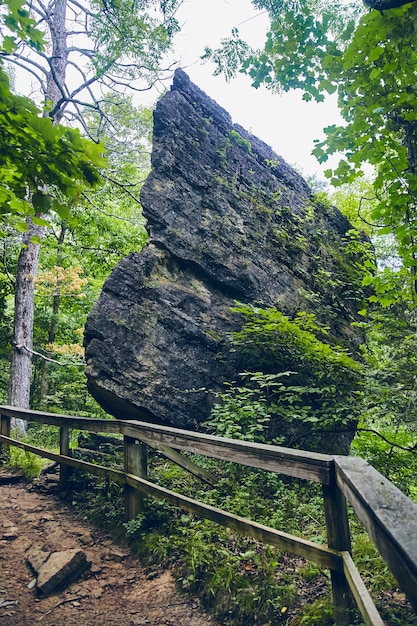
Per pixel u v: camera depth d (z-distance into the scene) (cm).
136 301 602
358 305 838
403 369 619
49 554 348
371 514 140
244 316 628
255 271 707
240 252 703
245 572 302
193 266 663
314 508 405
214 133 776
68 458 480
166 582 318
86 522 427
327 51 399
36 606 289
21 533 401
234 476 470
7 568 336
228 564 307
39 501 492
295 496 432
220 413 550
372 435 681
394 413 544
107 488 459
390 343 684
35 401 1279
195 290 655
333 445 644
